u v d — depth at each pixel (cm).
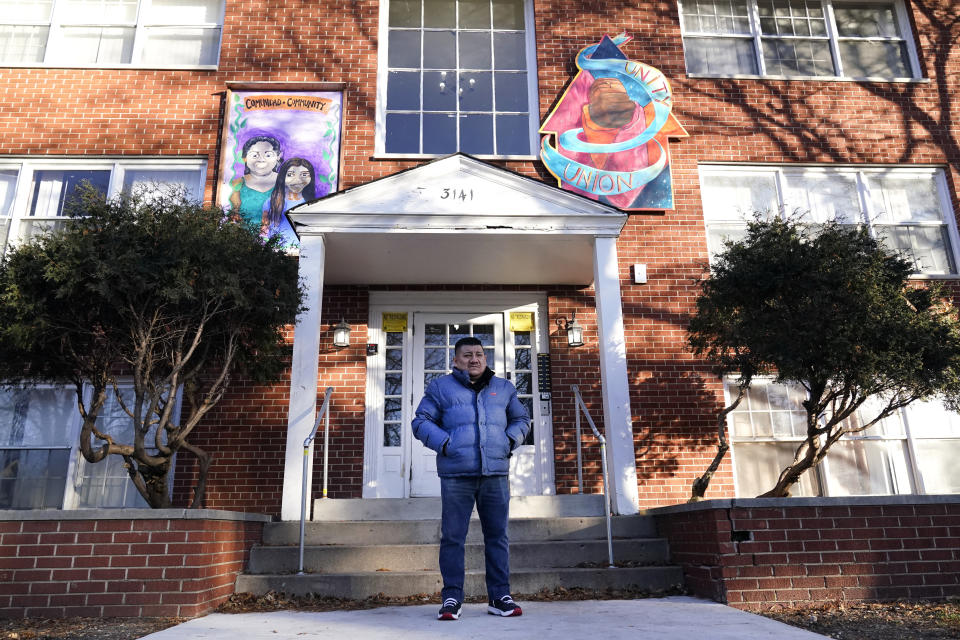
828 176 991
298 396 676
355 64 973
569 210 759
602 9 1027
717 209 962
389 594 535
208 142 920
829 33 1063
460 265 847
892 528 515
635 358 882
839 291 603
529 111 995
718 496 841
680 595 539
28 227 885
